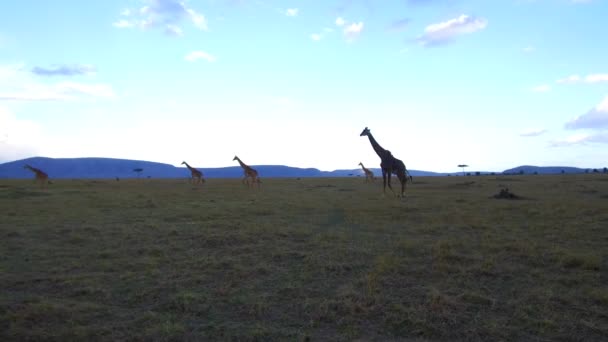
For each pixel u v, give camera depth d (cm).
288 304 664
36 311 633
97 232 1218
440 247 983
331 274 809
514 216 1462
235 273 812
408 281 759
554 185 3266
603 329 561
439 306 633
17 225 1338
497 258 903
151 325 593
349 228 1280
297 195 2506
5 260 937
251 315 625
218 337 557
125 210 1720
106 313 639
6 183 4450
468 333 561
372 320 604
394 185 3775
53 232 1224
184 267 864
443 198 2167
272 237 1125
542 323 580
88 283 770
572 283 745
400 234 1181
